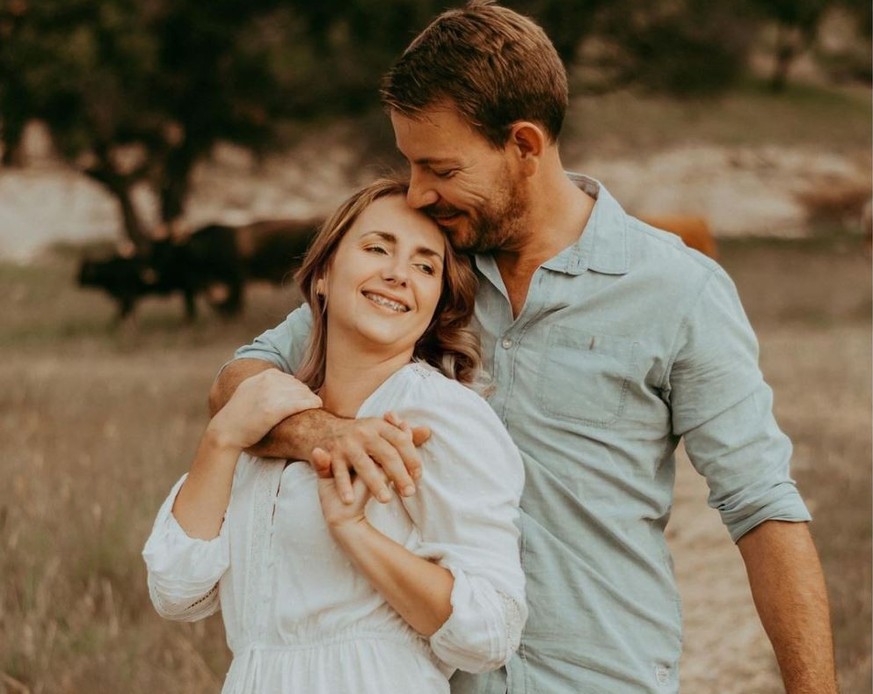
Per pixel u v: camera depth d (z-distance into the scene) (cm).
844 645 562
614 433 305
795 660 293
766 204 3731
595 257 306
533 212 306
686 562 686
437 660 284
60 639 511
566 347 305
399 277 292
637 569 305
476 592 266
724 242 3325
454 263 305
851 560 656
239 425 287
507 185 300
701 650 574
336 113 2508
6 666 490
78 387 1110
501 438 284
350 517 270
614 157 3803
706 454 307
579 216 311
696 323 304
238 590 287
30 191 3222
